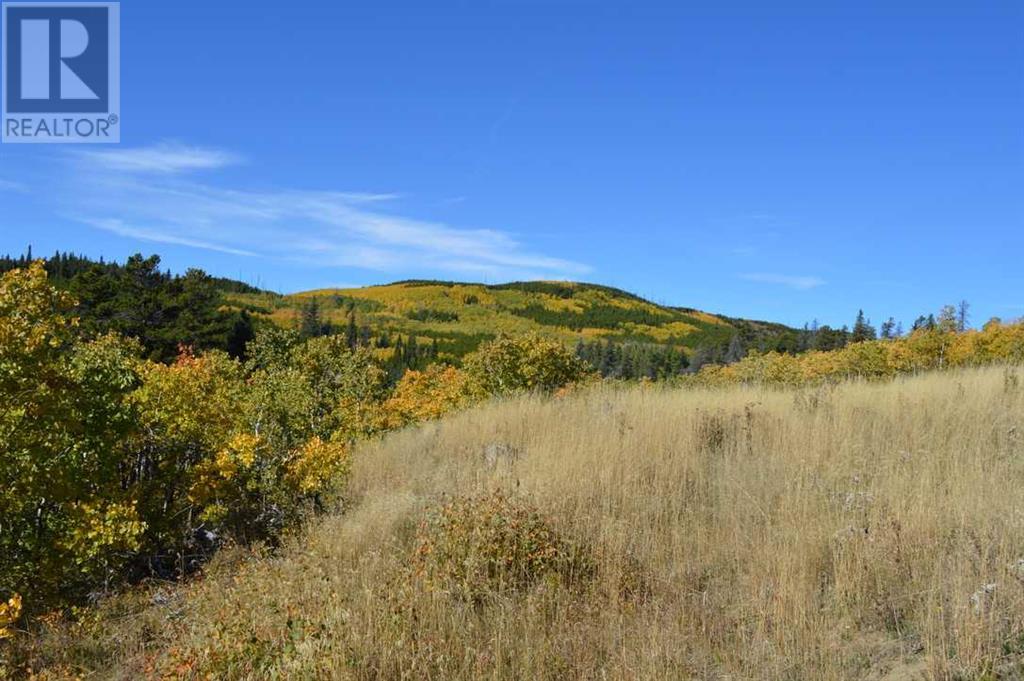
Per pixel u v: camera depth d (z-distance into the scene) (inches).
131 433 468.8
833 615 170.6
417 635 175.5
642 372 2637.8
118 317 1729.8
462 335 4857.3
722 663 160.6
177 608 290.4
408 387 1048.2
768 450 315.3
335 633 172.2
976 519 193.5
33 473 370.3
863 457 276.5
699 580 206.2
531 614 184.4
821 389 419.2
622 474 287.9
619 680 153.5
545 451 331.3
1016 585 154.3
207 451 517.7
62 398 386.6
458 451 427.5
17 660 260.7
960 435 287.3
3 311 362.6
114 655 259.6
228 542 413.4
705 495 274.1
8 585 378.9
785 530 211.5
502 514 231.0
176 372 541.0
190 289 1841.8
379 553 244.7
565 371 799.1
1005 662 135.9
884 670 146.7
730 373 918.4
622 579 204.8
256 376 575.5
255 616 197.8
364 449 506.9
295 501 422.6
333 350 934.4
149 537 446.3
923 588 168.7
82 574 409.7
